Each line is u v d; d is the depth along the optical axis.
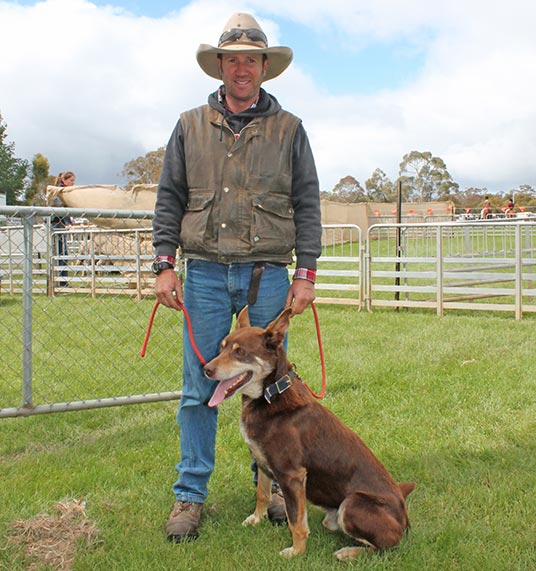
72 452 4.40
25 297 4.43
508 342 7.70
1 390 5.89
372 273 10.66
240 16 3.25
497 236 13.76
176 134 3.36
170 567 2.88
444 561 2.91
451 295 11.54
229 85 3.21
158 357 7.15
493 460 4.14
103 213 4.59
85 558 2.92
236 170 3.22
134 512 3.46
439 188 66.06
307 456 3.03
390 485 3.07
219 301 3.36
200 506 3.38
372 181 67.12
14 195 63.19
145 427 4.97
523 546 3.04
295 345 7.68
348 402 5.41
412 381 5.97
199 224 3.27
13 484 3.77
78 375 6.44
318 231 3.39
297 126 3.35
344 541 3.17
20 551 2.97
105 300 10.51
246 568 2.87
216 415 3.53
